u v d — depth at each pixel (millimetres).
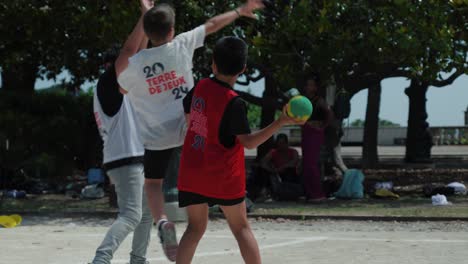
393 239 10078
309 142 15422
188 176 5512
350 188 16141
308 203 15227
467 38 15656
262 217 12914
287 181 16172
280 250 9031
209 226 11820
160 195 6219
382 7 15359
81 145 22297
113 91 6301
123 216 6207
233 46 5449
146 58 6062
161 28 6051
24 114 21234
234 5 16312
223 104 5367
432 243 9648
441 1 15250
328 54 15516
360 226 11891
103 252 6051
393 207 14219
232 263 8047
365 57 16125
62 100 22484
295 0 16250
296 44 16422
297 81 16781
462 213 12945
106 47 18562
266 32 16656
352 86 19531
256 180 16391
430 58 15734
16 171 19109
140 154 6297
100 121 6379
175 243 5852
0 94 22312
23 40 21375
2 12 19062
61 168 21062
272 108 22484
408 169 26125
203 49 17797
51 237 10391
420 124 28297
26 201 16000
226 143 5410
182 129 6141
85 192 16875
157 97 6125
